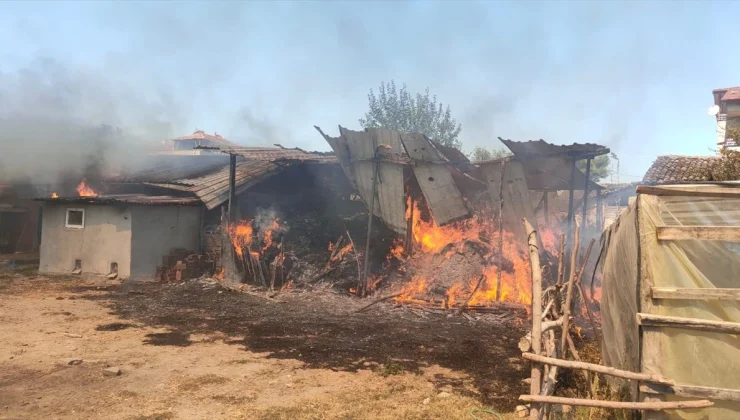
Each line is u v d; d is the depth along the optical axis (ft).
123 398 19.20
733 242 14.20
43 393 19.51
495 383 22.09
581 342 27.71
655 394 13.24
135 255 48.32
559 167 44.62
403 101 112.47
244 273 47.96
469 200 50.39
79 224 52.26
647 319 13.64
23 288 43.93
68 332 29.01
